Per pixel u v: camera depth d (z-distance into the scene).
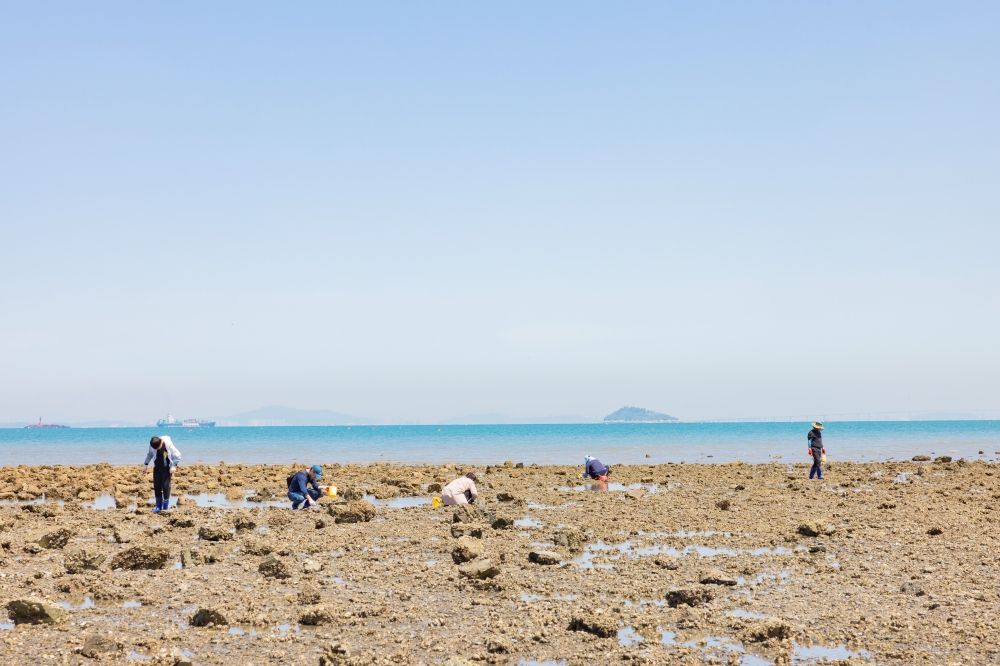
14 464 53.91
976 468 35.25
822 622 10.12
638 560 14.11
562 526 18.34
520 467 39.34
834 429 161.88
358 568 13.64
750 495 24.55
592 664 8.76
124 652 9.11
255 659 8.95
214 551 14.41
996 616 10.12
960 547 14.82
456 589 12.12
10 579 12.78
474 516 19.55
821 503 22.02
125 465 47.38
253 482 31.64
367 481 31.36
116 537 16.50
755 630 9.52
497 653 9.07
